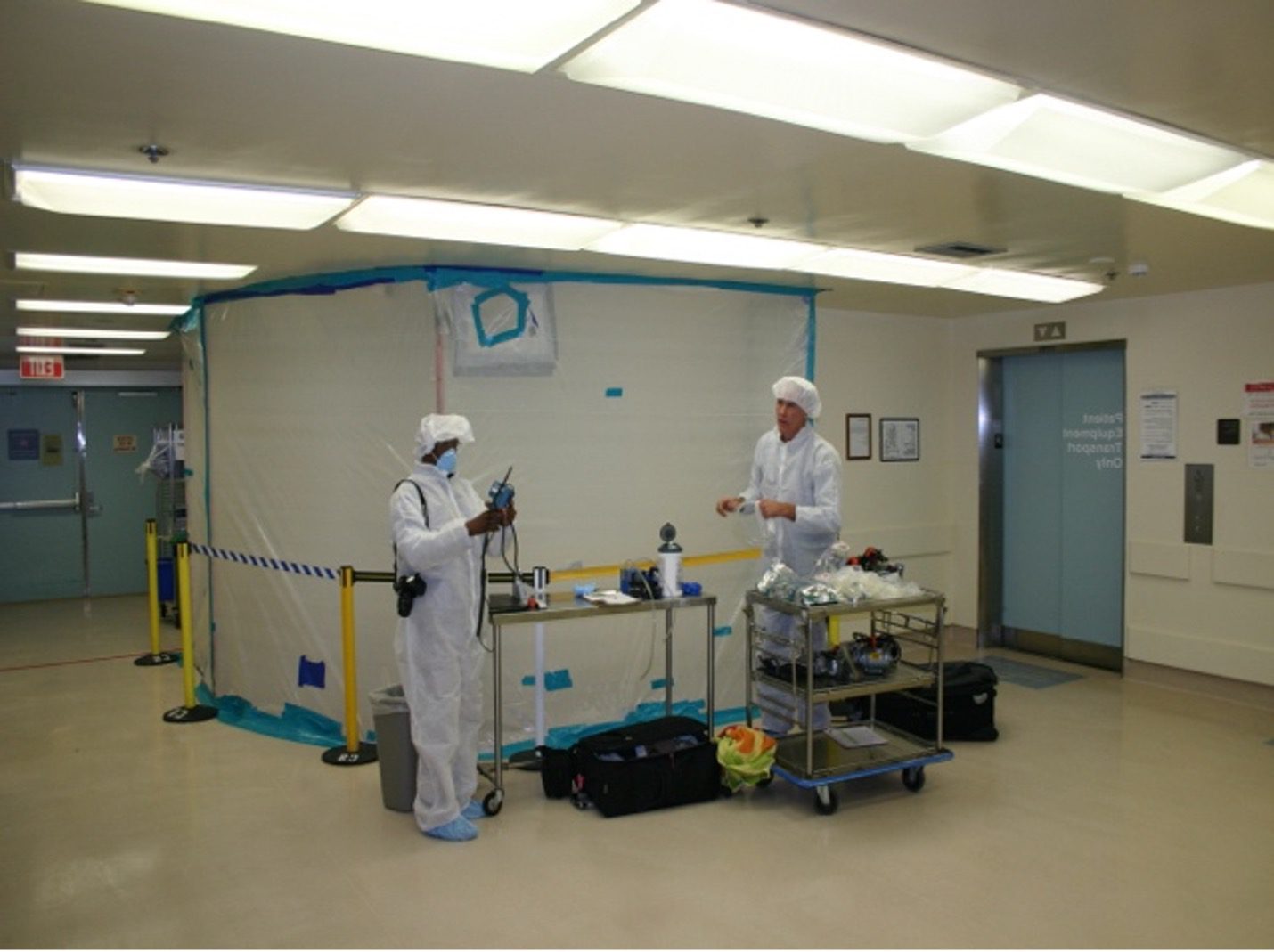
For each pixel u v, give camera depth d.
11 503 8.64
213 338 5.03
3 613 8.16
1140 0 1.71
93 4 1.64
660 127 2.38
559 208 3.23
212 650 5.23
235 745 4.54
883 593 3.83
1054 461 6.11
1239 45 1.92
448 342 4.19
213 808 3.76
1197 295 5.16
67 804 3.80
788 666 3.96
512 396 4.36
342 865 3.25
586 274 4.50
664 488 4.76
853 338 6.03
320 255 3.94
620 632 4.70
